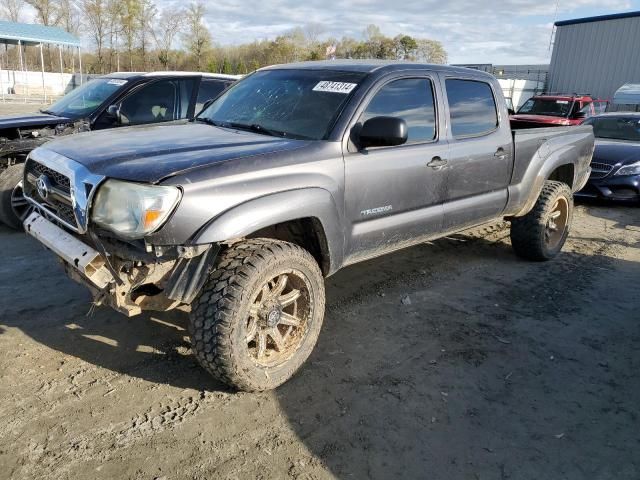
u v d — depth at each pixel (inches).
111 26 1936.5
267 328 122.0
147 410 116.3
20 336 142.8
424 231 164.6
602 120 399.5
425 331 158.7
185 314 159.9
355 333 155.5
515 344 153.4
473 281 199.8
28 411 113.8
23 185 140.6
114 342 142.7
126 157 115.3
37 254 203.0
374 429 114.0
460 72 177.0
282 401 121.8
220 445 107.0
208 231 108.3
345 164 135.3
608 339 159.0
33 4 1964.8
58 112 264.1
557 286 197.9
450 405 123.6
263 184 117.9
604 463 107.3
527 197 201.6
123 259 113.6
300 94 152.3
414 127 157.6
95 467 99.5
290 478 99.5
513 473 103.5
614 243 257.9
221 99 175.5
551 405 125.6
